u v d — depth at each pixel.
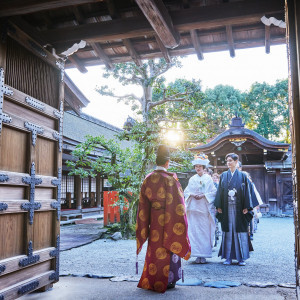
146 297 3.50
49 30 4.01
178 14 3.64
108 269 5.18
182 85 10.65
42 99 3.98
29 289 3.38
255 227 10.28
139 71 10.41
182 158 11.87
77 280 4.24
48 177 3.88
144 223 3.95
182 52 4.42
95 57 4.66
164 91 10.52
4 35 3.20
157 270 3.73
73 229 11.40
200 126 11.05
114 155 9.62
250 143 18.06
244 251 5.38
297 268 3.00
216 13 3.55
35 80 3.86
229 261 5.41
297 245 3.01
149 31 3.76
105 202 11.81
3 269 3.02
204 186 5.76
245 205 5.36
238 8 3.50
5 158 3.21
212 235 5.59
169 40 3.76
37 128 3.69
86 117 21.02
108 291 3.74
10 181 3.19
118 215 12.49
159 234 3.82
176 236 3.76
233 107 38.19
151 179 3.98
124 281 4.17
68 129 16.30
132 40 4.23
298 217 2.81
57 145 4.11
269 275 4.64
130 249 7.26
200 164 5.94
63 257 6.31
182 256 3.71
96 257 6.29
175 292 3.70
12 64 3.48
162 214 3.86
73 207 15.29
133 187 9.34
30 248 3.46
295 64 2.85
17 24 3.43
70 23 4.16
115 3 3.84
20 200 3.35
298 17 2.82
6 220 3.18
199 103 10.73
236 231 5.39
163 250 3.78
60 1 2.98
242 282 4.07
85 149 9.46
